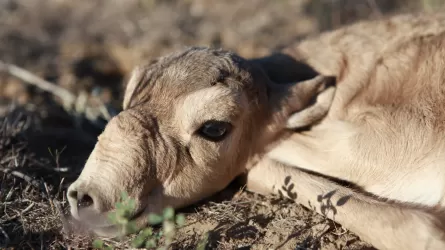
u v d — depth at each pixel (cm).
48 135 78
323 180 61
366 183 61
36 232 59
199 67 60
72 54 109
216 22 123
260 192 64
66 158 71
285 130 63
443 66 61
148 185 58
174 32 116
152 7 131
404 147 59
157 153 58
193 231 59
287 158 63
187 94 59
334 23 113
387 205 57
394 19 66
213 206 62
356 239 58
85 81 98
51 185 64
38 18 126
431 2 101
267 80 63
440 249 55
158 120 59
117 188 56
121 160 57
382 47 64
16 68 97
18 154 67
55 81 98
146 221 58
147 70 61
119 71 106
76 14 129
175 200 59
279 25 119
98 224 56
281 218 60
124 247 57
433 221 55
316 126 63
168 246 56
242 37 113
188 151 59
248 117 61
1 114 82
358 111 62
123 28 120
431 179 58
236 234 59
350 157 61
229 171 62
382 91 62
